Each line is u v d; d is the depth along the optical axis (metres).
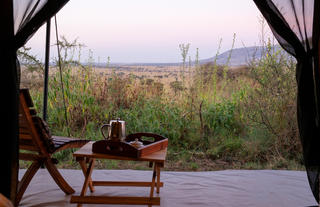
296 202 3.02
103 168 4.12
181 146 4.92
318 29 2.67
